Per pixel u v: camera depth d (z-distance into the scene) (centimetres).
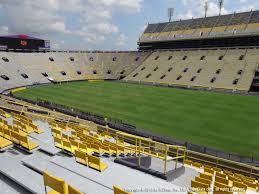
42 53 9106
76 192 668
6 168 998
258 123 3862
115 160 1433
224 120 4034
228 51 7888
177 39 9662
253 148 2997
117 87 7231
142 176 1066
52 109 4372
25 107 3216
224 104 4988
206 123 3906
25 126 1741
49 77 8144
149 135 3136
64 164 1088
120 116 4316
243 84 6400
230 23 8919
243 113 4378
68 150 1299
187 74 7612
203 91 6438
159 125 3847
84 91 6581
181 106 4916
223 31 8725
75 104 5141
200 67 7681
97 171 1066
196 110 4625
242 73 6781
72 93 6291
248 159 2584
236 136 3369
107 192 883
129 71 9056
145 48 10825
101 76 9112
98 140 1917
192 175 1507
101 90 6738
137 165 1372
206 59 7931
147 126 3797
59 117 3331
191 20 10175
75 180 953
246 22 8581
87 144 1605
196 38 9175
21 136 1243
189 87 6988
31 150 1229
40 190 829
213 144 3119
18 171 973
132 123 3934
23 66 8062
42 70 8325
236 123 3884
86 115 4031
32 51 9531
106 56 9994
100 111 4625
